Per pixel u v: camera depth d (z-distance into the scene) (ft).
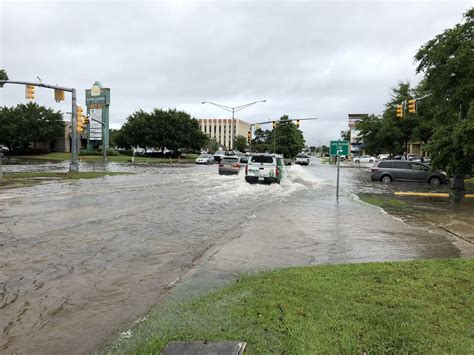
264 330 12.59
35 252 23.73
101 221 34.32
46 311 15.34
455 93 69.21
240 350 11.26
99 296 16.96
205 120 456.45
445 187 75.66
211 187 67.87
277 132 319.88
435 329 12.75
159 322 13.60
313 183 83.92
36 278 19.12
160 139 245.24
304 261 22.91
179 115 253.24
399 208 47.09
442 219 39.24
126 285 18.38
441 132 66.80
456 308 14.44
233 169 97.30
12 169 115.14
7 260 21.98
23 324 14.21
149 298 16.76
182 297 16.62
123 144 286.87
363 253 24.99
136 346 12.05
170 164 172.86
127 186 67.41
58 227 31.30
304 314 13.79
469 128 57.06
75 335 13.37
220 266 21.74
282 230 32.19
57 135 248.11
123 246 25.73
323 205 47.88
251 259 23.27
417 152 235.40
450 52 69.87
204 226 33.35
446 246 27.17
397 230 32.89
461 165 64.64
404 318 13.52
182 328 12.93
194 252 24.68
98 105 221.05
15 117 239.09
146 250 24.89
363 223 35.91
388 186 77.36
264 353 11.20
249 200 51.75
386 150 162.40
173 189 63.67
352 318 13.48
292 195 59.00
